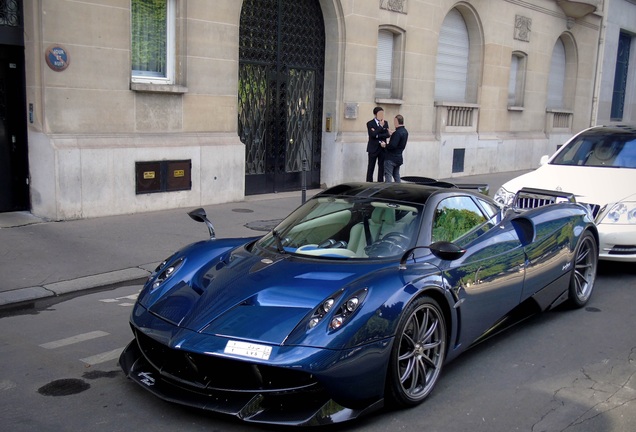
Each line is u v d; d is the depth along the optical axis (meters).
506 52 18.09
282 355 3.31
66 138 8.91
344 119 13.44
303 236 4.60
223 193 11.09
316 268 4.03
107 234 8.44
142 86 9.66
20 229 8.44
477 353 4.89
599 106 24.05
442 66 16.62
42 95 8.73
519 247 5.02
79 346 4.91
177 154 10.24
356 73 13.44
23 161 9.17
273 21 12.18
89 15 8.98
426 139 15.61
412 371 3.89
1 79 8.84
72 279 6.66
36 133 8.91
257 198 11.86
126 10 9.38
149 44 10.12
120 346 4.92
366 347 3.46
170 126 10.23
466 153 17.03
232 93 11.09
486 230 4.89
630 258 7.03
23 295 6.11
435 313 4.02
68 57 8.84
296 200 11.84
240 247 4.76
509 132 18.95
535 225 5.36
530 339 5.24
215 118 10.89
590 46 22.59
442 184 5.68
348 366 3.38
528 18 18.78
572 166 8.36
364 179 13.95
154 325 3.79
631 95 26.70
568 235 5.74
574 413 3.90
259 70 12.07
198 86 10.54
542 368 4.62
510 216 5.38
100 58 9.18
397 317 3.63
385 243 4.32
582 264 6.23
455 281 4.20
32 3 8.52
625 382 4.41
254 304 3.69
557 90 22.08
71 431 3.55
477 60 17.25
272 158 12.58
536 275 5.19
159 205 10.10
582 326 5.61
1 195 9.06
